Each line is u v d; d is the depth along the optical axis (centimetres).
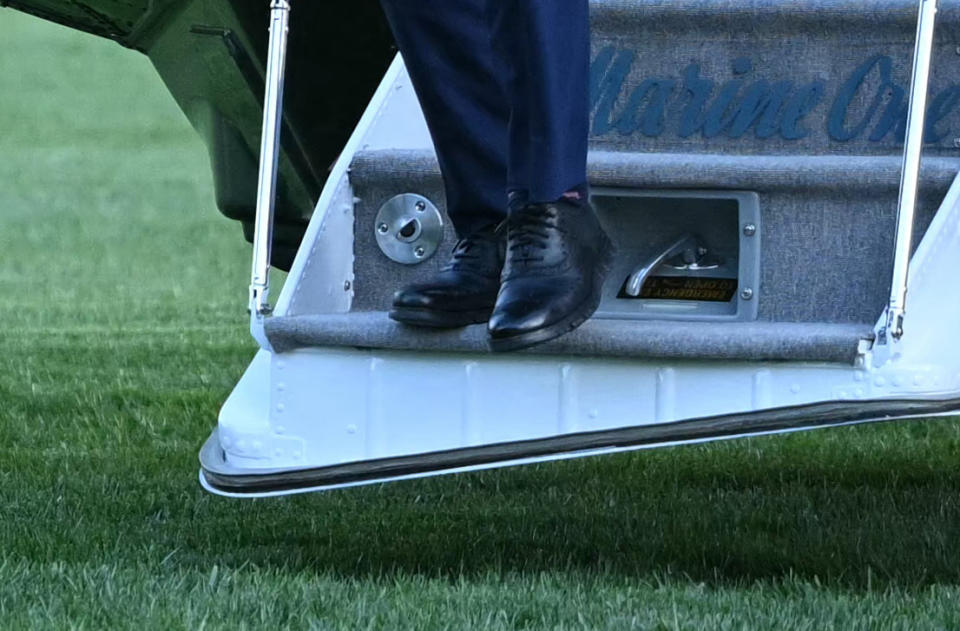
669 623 1098
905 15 1313
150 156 8731
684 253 1291
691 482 1867
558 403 1121
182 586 1223
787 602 1175
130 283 4444
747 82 1373
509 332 1075
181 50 1816
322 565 1355
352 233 1314
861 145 1341
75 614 1137
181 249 5347
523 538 1491
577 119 1109
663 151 1384
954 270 1066
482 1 1170
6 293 4203
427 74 1178
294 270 1249
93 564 1324
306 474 1151
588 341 1096
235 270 4769
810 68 1359
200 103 1881
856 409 1059
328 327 1144
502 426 1132
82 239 5634
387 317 1166
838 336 1057
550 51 1086
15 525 1502
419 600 1175
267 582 1234
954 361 1064
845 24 1334
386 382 1151
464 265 1173
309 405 1163
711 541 1463
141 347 3044
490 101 1183
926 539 1449
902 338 1059
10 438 2120
